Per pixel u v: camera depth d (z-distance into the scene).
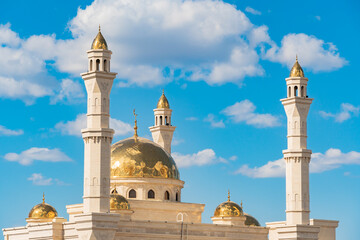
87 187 128.38
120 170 146.12
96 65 131.00
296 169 143.88
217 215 148.00
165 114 165.75
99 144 128.75
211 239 140.12
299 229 141.12
